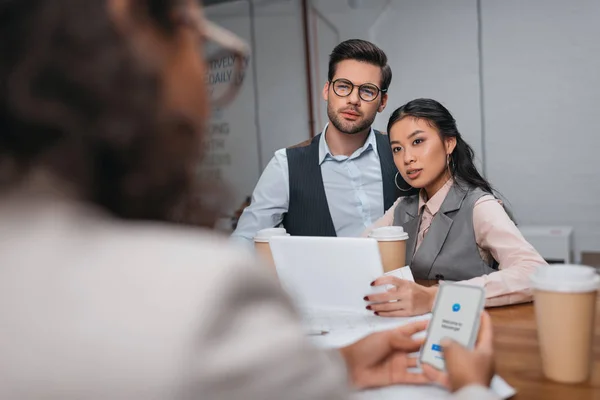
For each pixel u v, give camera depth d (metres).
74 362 0.33
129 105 0.38
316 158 2.33
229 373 0.34
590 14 3.72
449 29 4.04
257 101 4.57
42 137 0.37
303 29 4.40
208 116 0.45
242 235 2.27
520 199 3.98
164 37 0.41
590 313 0.85
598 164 3.79
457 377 0.63
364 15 4.22
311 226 2.33
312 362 0.38
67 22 0.36
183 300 0.35
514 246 1.49
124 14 0.38
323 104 4.41
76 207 0.39
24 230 0.37
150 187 0.41
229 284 0.36
